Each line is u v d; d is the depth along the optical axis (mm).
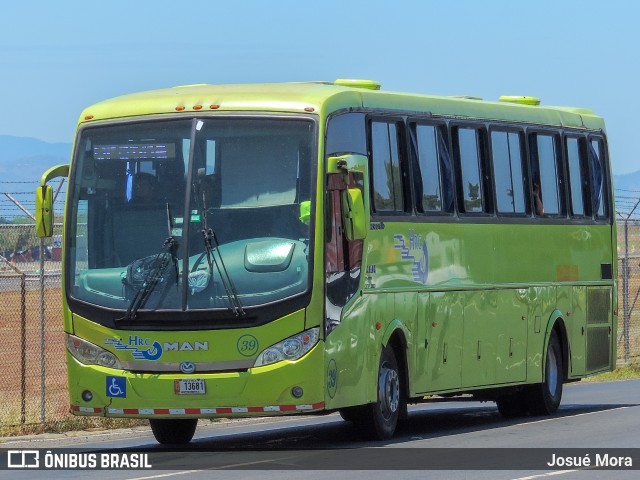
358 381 19547
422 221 21719
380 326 20234
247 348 18391
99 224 19281
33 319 50344
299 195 18641
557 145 26953
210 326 18469
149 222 19031
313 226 18516
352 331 19391
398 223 20953
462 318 22938
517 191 25156
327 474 16172
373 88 21734
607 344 29031
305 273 18422
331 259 18812
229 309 18406
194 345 18500
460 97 24562
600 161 29031
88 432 23375
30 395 30031
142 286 18750
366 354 19781
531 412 26312
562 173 27094
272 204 18688
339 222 19156
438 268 22172
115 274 19016
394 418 20797
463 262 23000
